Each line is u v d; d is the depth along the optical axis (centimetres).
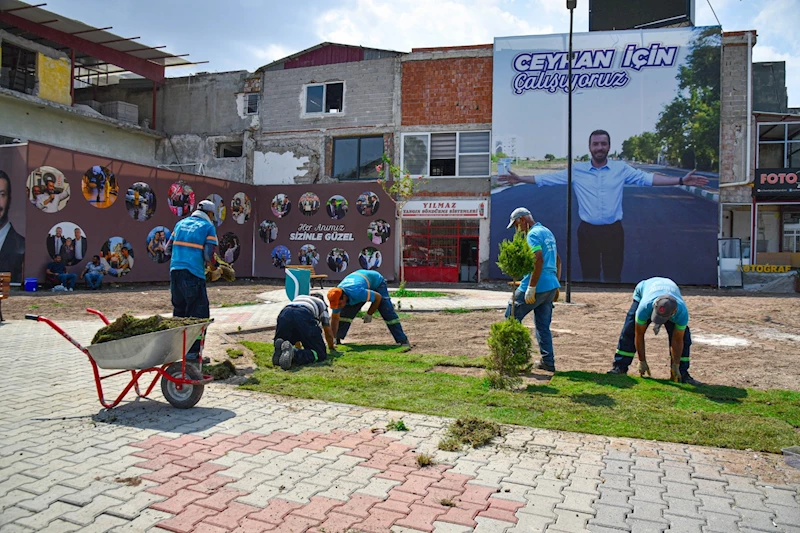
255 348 812
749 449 429
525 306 682
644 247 2252
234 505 332
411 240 2505
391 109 2558
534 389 590
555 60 2347
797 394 570
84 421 485
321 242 2553
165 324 525
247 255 2612
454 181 2462
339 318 877
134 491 349
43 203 1727
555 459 407
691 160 2225
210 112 2819
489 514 323
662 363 755
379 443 436
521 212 711
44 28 2317
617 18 2528
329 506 331
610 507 334
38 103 2195
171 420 489
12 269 1706
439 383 610
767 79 2689
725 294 1975
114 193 1953
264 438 445
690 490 358
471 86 2475
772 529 310
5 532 298
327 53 2648
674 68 2250
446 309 1391
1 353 790
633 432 459
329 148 2644
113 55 2580
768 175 2175
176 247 682
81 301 1478
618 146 2286
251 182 2742
